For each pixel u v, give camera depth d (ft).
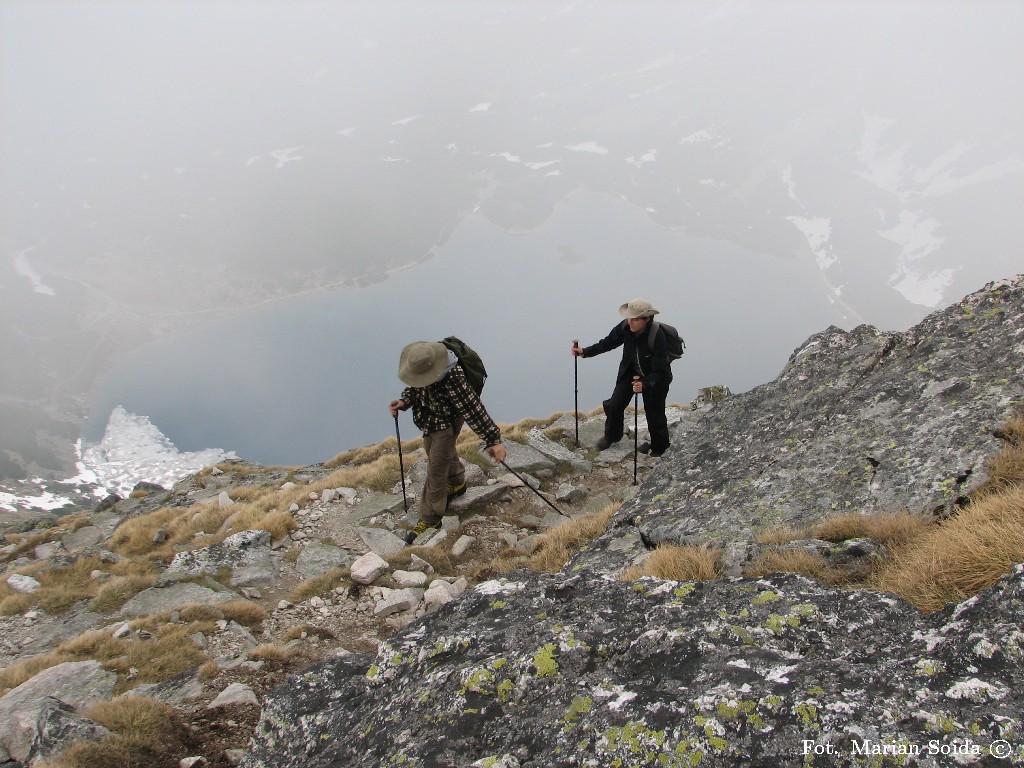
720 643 11.90
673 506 26.99
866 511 20.38
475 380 36.35
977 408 22.16
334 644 33.04
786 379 32.40
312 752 12.26
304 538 47.85
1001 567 13.89
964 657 10.00
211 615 36.76
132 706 22.82
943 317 29.25
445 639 13.73
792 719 9.39
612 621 13.23
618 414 51.75
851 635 11.66
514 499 48.03
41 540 74.79
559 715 10.81
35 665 32.63
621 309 46.03
